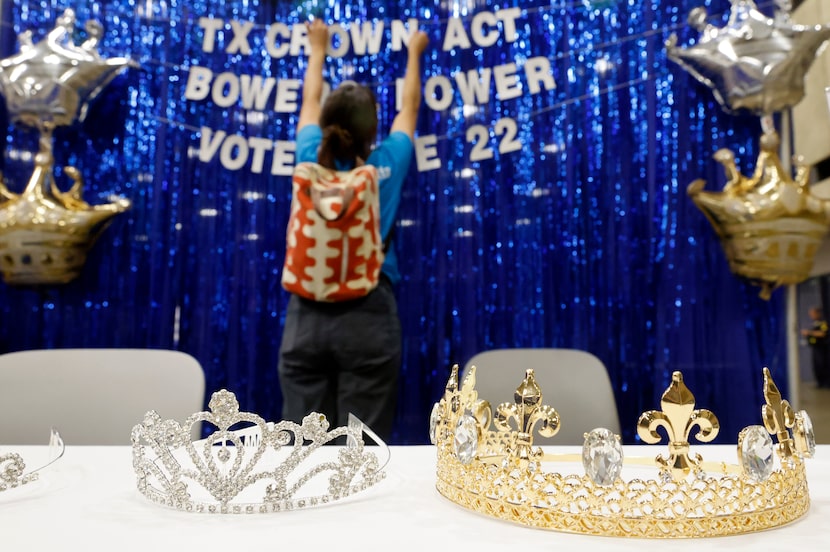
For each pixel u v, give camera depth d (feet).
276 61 6.64
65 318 6.40
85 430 4.35
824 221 5.60
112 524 1.73
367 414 5.45
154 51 6.61
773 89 5.66
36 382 4.41
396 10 6.63
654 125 6.39
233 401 1.98
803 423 1.96
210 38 6.60
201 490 2.29
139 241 6.48
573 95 6.49
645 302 6.30
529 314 6.38
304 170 5.09
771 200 5.56
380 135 6.53
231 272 6.49
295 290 5.25
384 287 5.67
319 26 6.21
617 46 6.48
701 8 6.20
